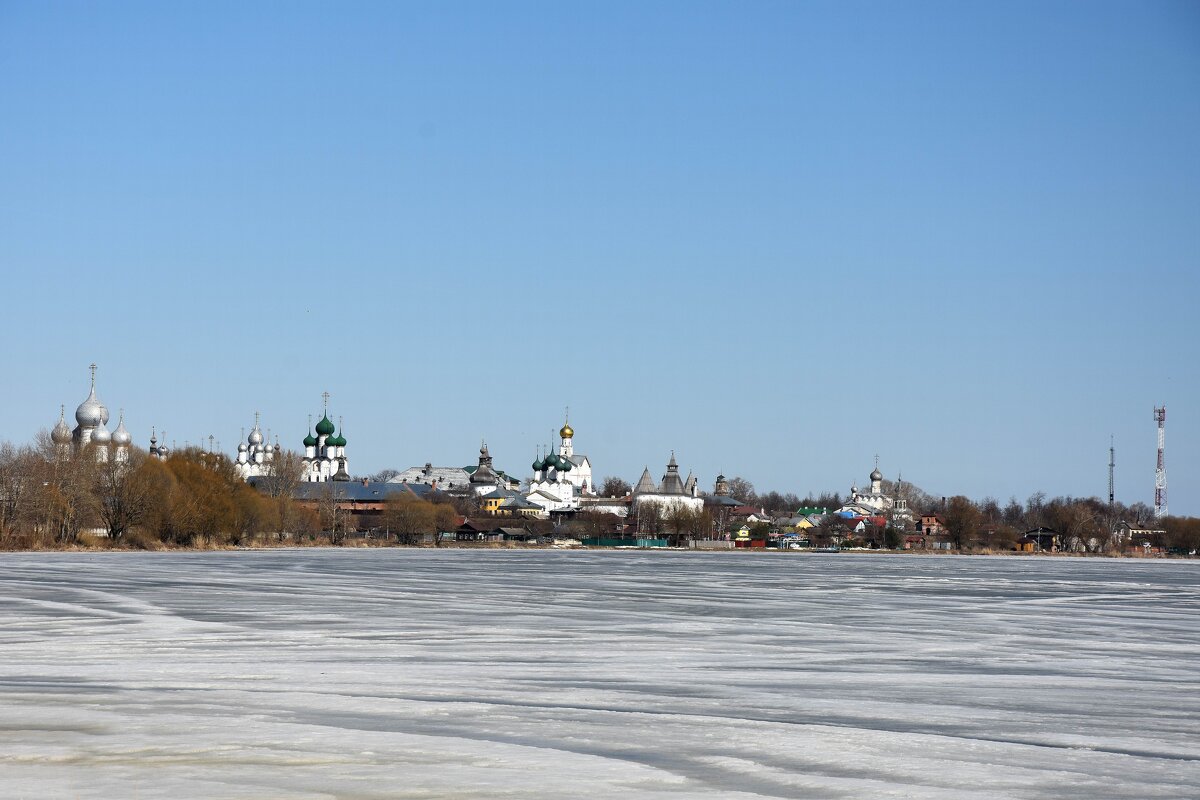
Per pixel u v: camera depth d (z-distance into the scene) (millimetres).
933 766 33812
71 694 43062
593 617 76812
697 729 38344
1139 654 61938
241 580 111625
